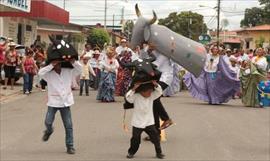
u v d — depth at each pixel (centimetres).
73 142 976
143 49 1091
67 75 895
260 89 1791
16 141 1003
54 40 880
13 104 1644
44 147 947
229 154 924
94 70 2323
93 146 968
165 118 989
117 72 1886
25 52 2177
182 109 1612
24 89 1972
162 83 1043
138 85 860
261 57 1827
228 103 1898
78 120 1304
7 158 849
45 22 3747
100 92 1797
